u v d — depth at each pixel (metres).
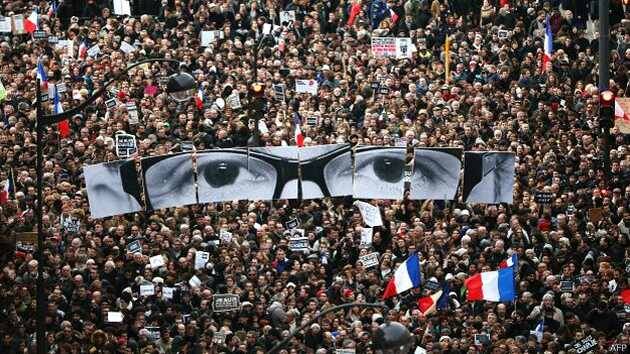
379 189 62.84
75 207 60.53
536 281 58.91
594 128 72.62
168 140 68.12
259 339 53.88
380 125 70.75
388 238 61.09
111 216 61.94
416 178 62.94
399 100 72.94
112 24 80.00
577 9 87.44
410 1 84.94
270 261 59.19
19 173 63.38
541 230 62.56
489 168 62.66
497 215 63.25
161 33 81.38
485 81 77.88
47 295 55.56
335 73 76.56
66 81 73.19
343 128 69.12
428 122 70.19
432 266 58.19
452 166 62.81
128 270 57.47
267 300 56.50
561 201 64.25
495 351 53.50
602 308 57.94
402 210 63.81
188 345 54.22
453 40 82.06
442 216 63.19
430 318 55.94
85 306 55.03
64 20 85.00
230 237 59.38
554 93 75.50
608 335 57.91
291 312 55.03
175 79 52.41
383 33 83.44
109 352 52.12
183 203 61.75
